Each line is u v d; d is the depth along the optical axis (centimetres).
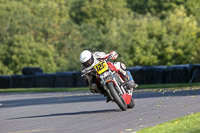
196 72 7600
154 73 8588
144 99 3881
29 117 3247
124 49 18512
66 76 10625
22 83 12044
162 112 2689
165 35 18275
